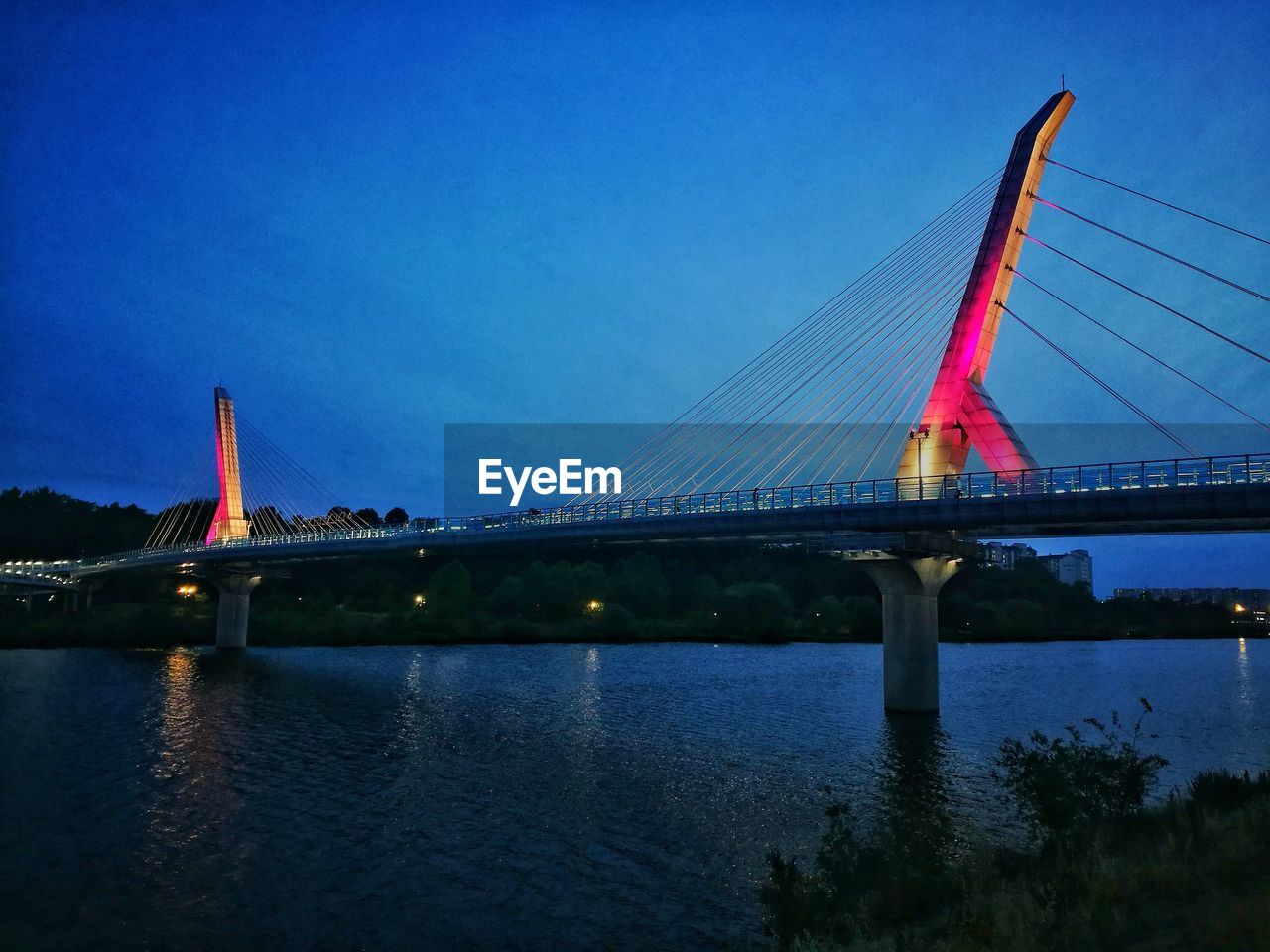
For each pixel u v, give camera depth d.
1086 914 12.09
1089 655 109.50
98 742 44.84
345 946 20.12
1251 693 67.50
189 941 20.39
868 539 52.94
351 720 52.41
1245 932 10.48
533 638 120.44
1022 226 57.97
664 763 40.00
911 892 16.30
